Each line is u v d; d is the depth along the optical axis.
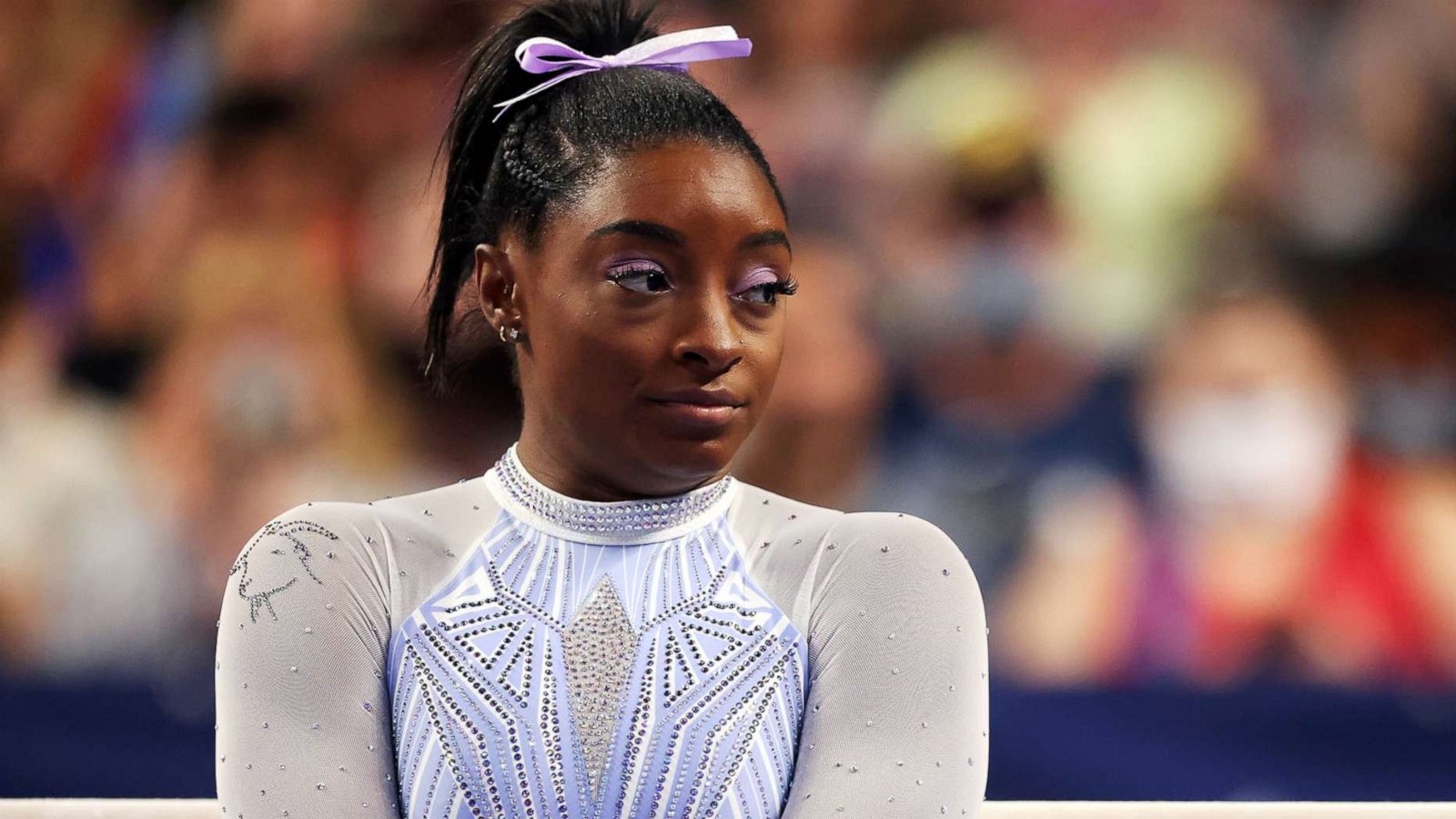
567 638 5.39
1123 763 17.06
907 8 19.69
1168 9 19.59
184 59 19.73
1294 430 18.03
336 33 19.48
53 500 18.22
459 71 6.50
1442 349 18.55
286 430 18.72
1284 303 18.69
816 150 19.28
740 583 5.57
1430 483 17.94
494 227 5.66
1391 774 16.84
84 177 19.52
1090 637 17.66
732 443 5.30
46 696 17.56
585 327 5.21
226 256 19.16
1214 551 17.80
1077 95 19.41
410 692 5.41
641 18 6.01
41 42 19.66
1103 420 18.44
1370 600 17.47
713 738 5.27
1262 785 16.89
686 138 5.29
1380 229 18.92
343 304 18.98
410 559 5.65
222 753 5.46
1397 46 19.22
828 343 18.59
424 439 18.61
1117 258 18.91
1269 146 19.25
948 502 18.36
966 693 5.51
